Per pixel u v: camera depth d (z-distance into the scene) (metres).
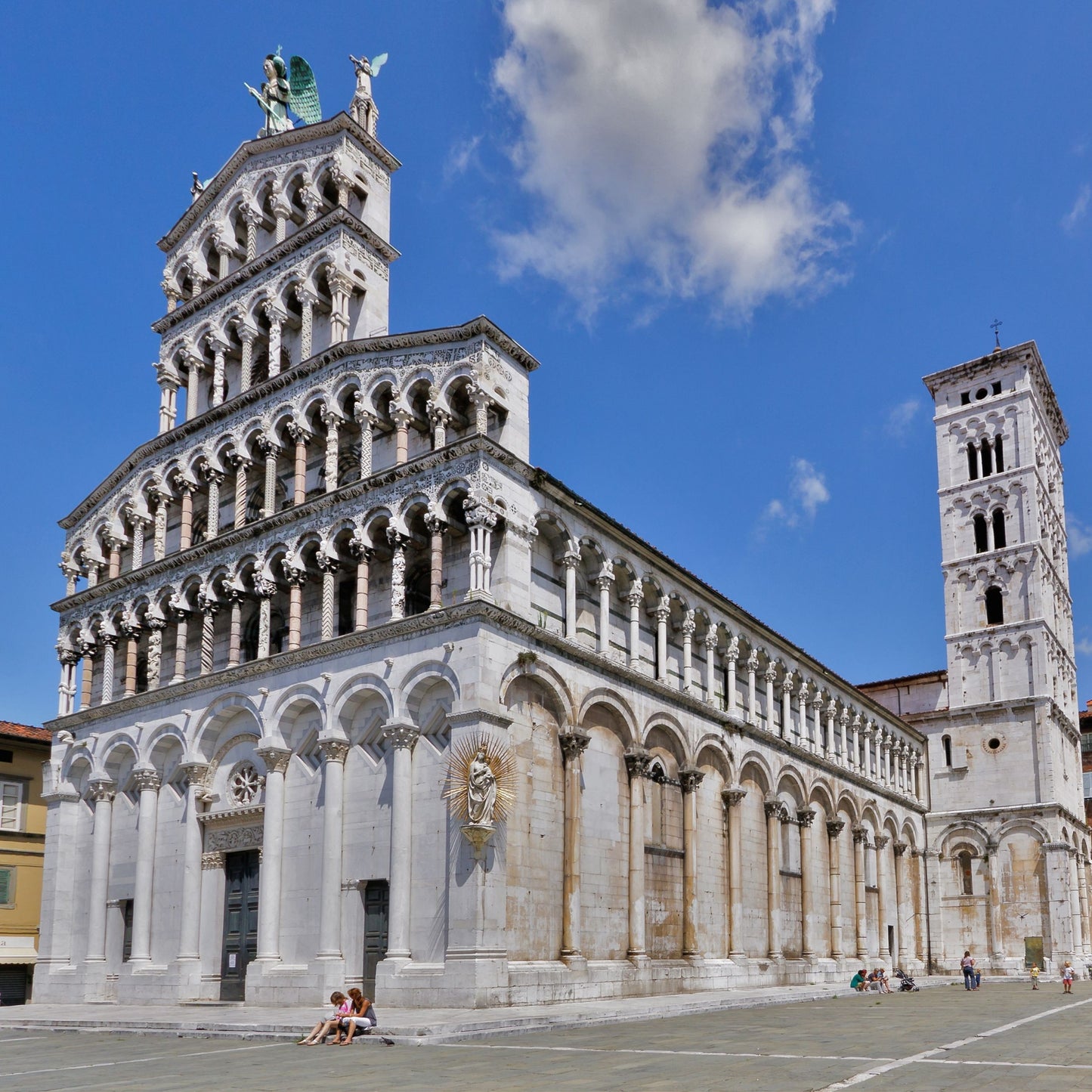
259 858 48.78
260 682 49.41
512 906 41.56
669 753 54.81
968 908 88.06
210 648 53.41
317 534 49.72
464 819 40.09
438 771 42.72
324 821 45.12
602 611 51.12
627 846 49.44
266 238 61.22
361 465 49.78
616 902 48.06
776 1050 28.56
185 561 55.41
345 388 51.53
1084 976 84.69
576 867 44.91
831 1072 23.61
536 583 47.81
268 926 45.84
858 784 77.88
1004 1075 23.16
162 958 51.19
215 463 56.38
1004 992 63.66
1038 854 86.19
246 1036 34.72
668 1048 29.11
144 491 60.50
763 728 65.12
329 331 55.19
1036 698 88.62
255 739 50.12
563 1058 26.91
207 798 51.22
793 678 71.25
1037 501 93.06
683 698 55.22
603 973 45.66
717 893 56.75
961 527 95.88
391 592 47.59
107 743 56.69
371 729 45.47
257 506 55.56
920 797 91.44
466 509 44.53
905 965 81.75
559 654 46.38
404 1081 23.05
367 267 56.09
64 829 58.06
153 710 54.59
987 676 91.69
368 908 43.91
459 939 39.59
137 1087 22.91
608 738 49.56
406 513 46.72
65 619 62.31
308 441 53.22
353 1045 31.23
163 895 52.12
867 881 78.31
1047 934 84.44
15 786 68.19
